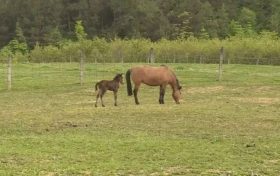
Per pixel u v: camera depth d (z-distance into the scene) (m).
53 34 101.69
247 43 61.25
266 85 33.03
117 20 109.06
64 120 18.48
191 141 14.21
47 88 32.31
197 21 103.19
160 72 23.23
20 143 13.81
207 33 95.56
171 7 112.38
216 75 39.84
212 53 60.03
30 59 68.06
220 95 27.89
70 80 36.62
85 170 10.84
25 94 29.14
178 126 16.98
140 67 23.31
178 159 11.98
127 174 10.58
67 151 12.77
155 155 12.37
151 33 105.31
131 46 63.28
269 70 45.16
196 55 59.94
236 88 31.41
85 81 36.03
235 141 14.30
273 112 20.55
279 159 12.13
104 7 112.88
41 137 14.80
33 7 110.69
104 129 16.39
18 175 10.31
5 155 12.23
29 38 104.88
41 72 42.25
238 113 20.11
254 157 12.28
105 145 13.50
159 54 59.50
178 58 58.91
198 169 11.05
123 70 43.78
